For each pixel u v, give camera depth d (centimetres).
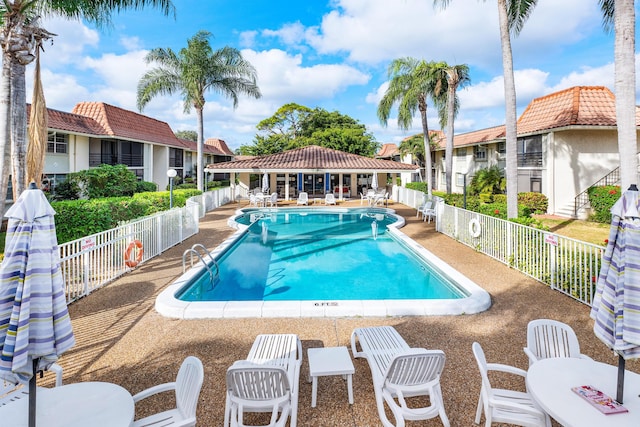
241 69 2727
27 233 268
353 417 402
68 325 281
